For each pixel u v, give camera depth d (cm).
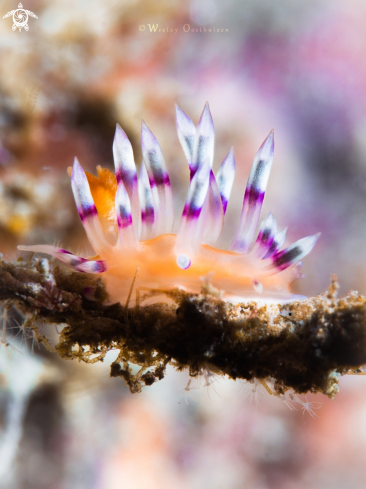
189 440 8
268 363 5
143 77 10
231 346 5
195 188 5
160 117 10
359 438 9
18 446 7
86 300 5
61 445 8
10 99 9
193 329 5
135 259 5
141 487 8
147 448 8
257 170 5
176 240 5
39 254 8
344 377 10
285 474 9
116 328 5
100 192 5
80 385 8
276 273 5
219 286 5
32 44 9
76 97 9
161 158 5
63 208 9
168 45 10
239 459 9
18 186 8
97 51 9
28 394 7
